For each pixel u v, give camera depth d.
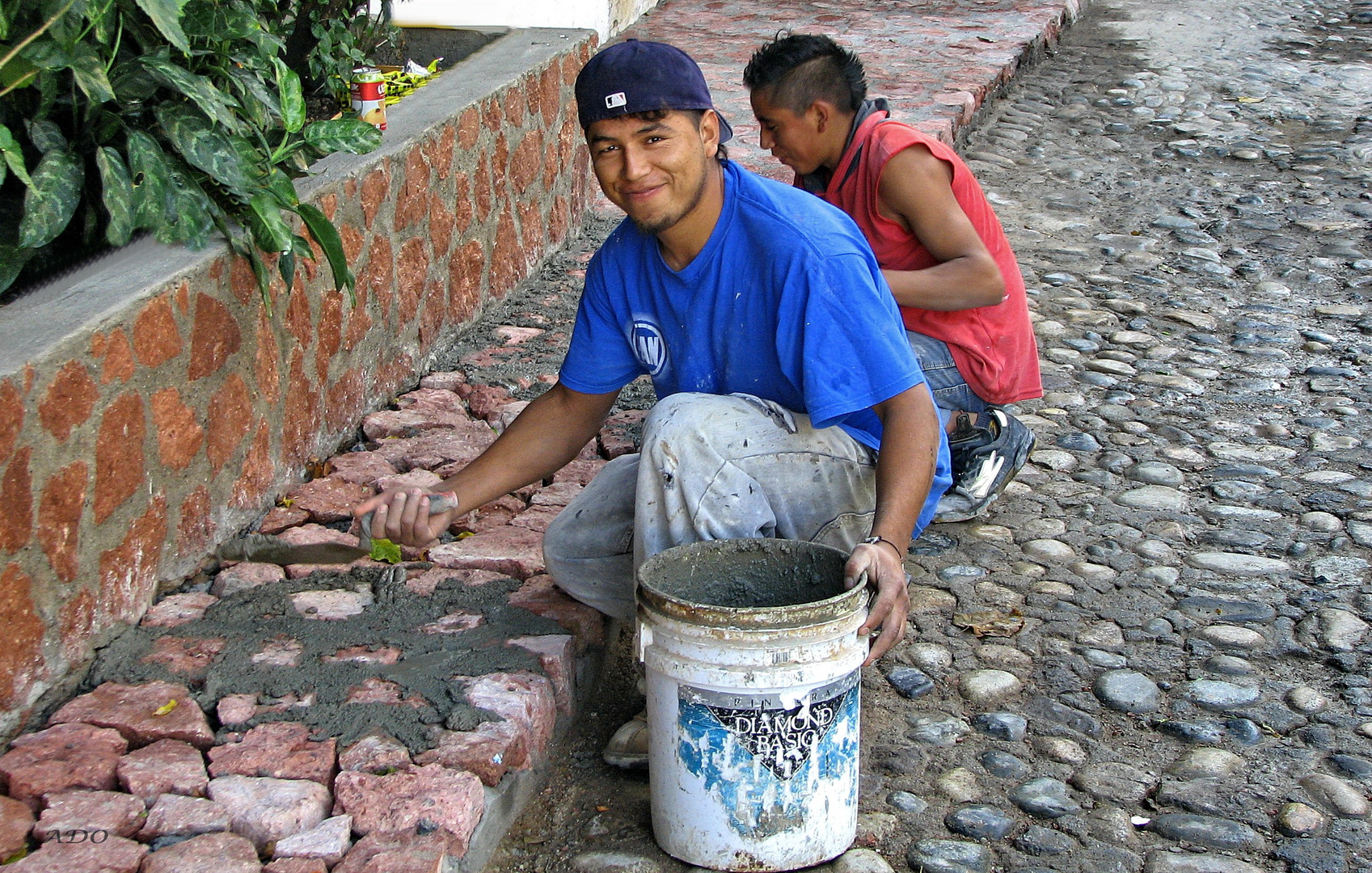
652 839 2.57
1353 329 5.22
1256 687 3.06
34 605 2.62
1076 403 4.62
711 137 2.56
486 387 4.36
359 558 3.28
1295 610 3.37
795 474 2.71
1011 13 10.43
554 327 4.98
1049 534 3.77
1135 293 5.64
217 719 2.62
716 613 2.25
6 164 3.01
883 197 3.48
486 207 4.95
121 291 2.90
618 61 2.45
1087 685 3.09
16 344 2.62
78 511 2.73
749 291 2.63
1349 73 9.30
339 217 3.80
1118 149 7.71
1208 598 3.44
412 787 2.39
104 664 2.79
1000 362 3.65
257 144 3.62
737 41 9.50
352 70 4.84
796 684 2.30
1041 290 5.66
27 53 2.88
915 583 3.53
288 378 3.58
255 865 2.21
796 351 2.58
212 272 3.16
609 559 2.96
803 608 2.26
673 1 10.96
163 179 3.12
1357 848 2.55
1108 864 2.52
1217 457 4.23
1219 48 10.11
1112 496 3.99
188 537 3.16
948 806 2.69
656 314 2.78
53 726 2.56
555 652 2.84
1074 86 9.09
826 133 3.53
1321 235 6.27
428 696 2.68
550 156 5.62
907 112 7.55
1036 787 2.74
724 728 2.33
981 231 3.60
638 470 2.78
